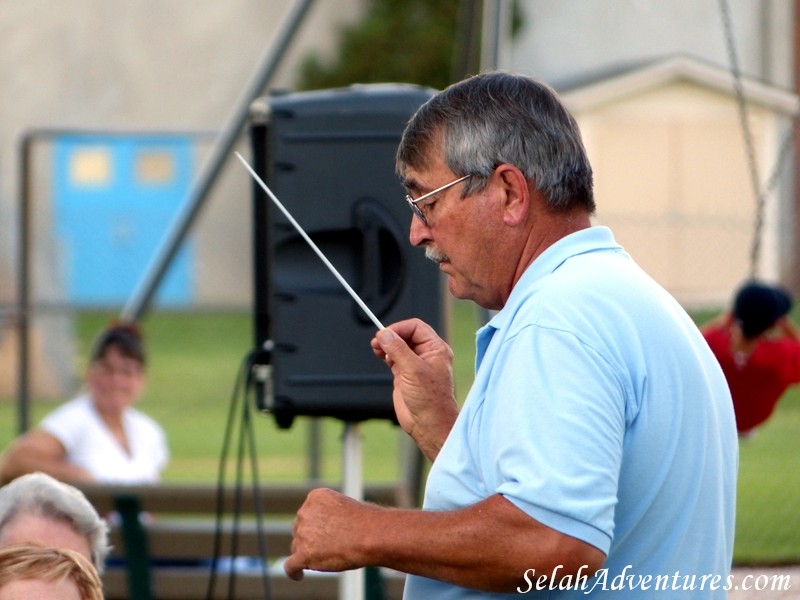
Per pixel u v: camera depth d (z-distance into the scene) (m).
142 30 63.94
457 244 8.13
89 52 63.41
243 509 17.95
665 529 7.57
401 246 12.87
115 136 27.44
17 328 26.17
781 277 29.19
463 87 8.16
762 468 23.45
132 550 17.75
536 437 7.13
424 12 63.38
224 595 17.75
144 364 21.80
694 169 38.31
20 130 62.50
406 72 63.00
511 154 7.92
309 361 12.92
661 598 7.55
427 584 8.26
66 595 8.91
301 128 13.05
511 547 7.06
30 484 11.21
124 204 63.81
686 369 7.71
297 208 12.99
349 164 13.01
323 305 12.93
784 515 19.45
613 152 38.22
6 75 62.62
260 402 13.40
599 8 28.75
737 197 38.31
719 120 37.34
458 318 37.09
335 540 7.76
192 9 64.06
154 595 17.94
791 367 22.12
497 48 20.34
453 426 8.66
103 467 21.02
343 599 13.30
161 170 64.19
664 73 32.47
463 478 7.79
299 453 37.06
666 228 36.50
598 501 7.00
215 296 61.31
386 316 12.90
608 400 7.24
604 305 7.57
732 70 18.05
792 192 27.70
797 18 23.75
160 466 22.42
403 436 20.47
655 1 28.66
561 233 8.09
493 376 7.74
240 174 61.31
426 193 8.18
